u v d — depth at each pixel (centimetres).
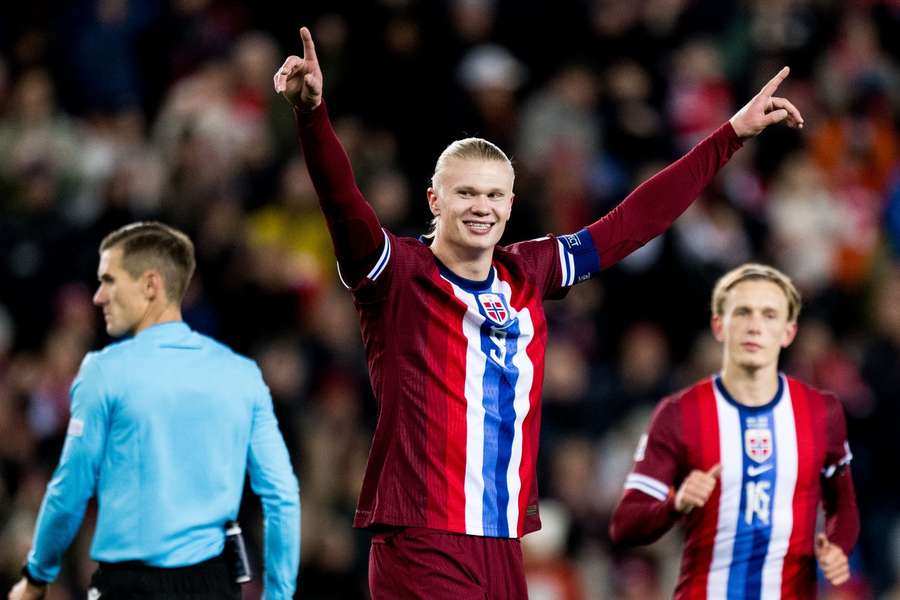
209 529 1961
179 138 4150
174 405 1958
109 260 2020
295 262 4191
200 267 3994
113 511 1931
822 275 5147
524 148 4975
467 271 1878
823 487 2303
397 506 1828
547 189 4794
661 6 5481
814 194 5288
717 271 4694
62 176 4400
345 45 4822
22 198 4278
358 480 3731
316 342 3922
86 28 4791
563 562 3750
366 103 4744
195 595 1942
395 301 1850
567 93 5053
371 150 4475
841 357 4659
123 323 2016
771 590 2216
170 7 4934
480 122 4747
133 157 4500
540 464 3994
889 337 4797
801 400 2259
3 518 3422
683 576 2244
